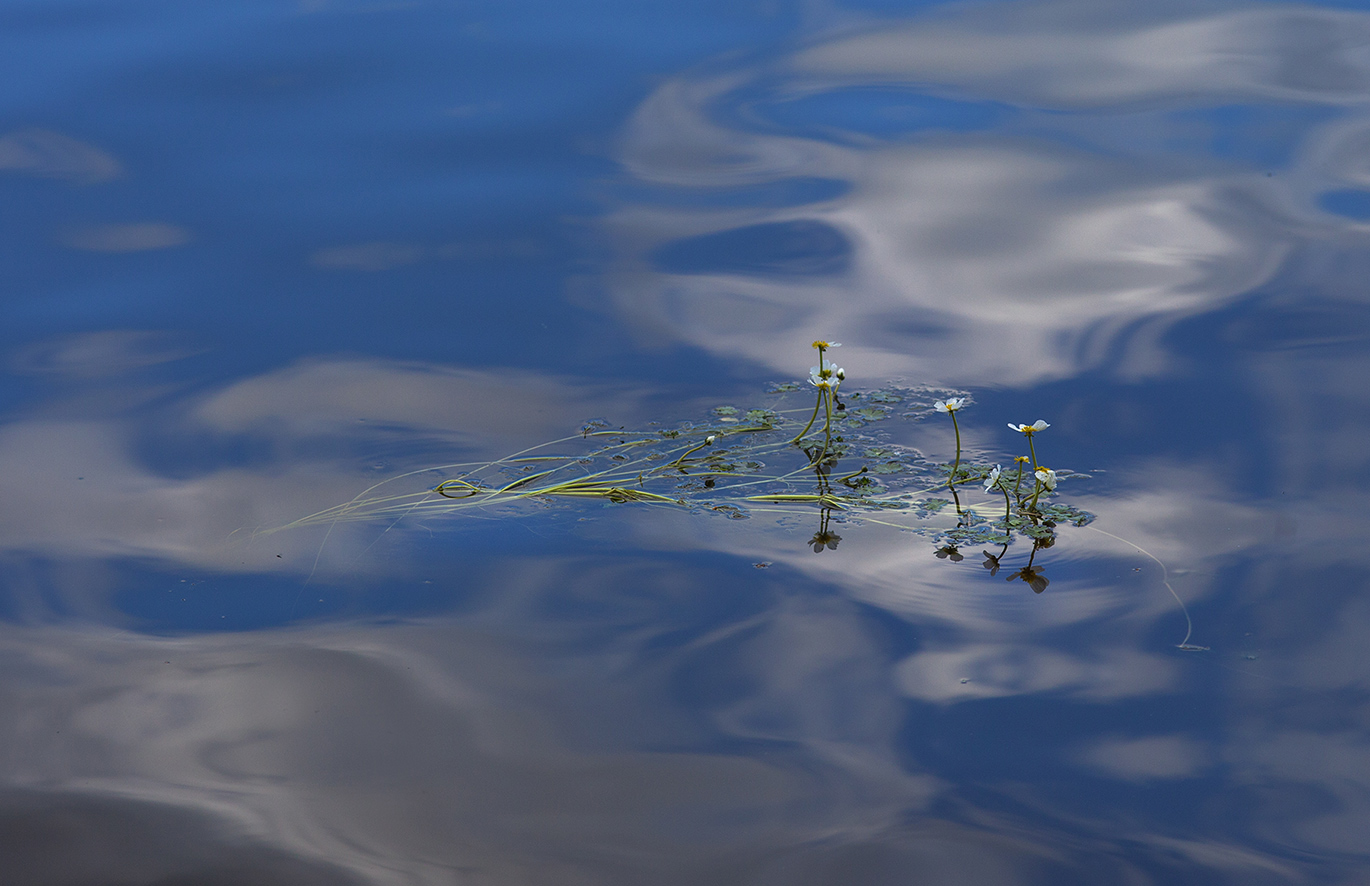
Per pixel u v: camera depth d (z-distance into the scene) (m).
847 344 4.83
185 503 3.92
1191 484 3.80
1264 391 4.30
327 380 4.64
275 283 5.39
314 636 3.26
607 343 4.91
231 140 6.76
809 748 2.80
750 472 4.05
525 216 6.01
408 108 7.16
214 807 2.68
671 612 3.33
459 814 2.64
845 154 6.63
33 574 3.56
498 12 8.69
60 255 5.62
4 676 3.12
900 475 3.98
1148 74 7.58
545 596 3.42
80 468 4.11
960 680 3.00
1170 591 3.30
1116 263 5.39
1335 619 3.15
